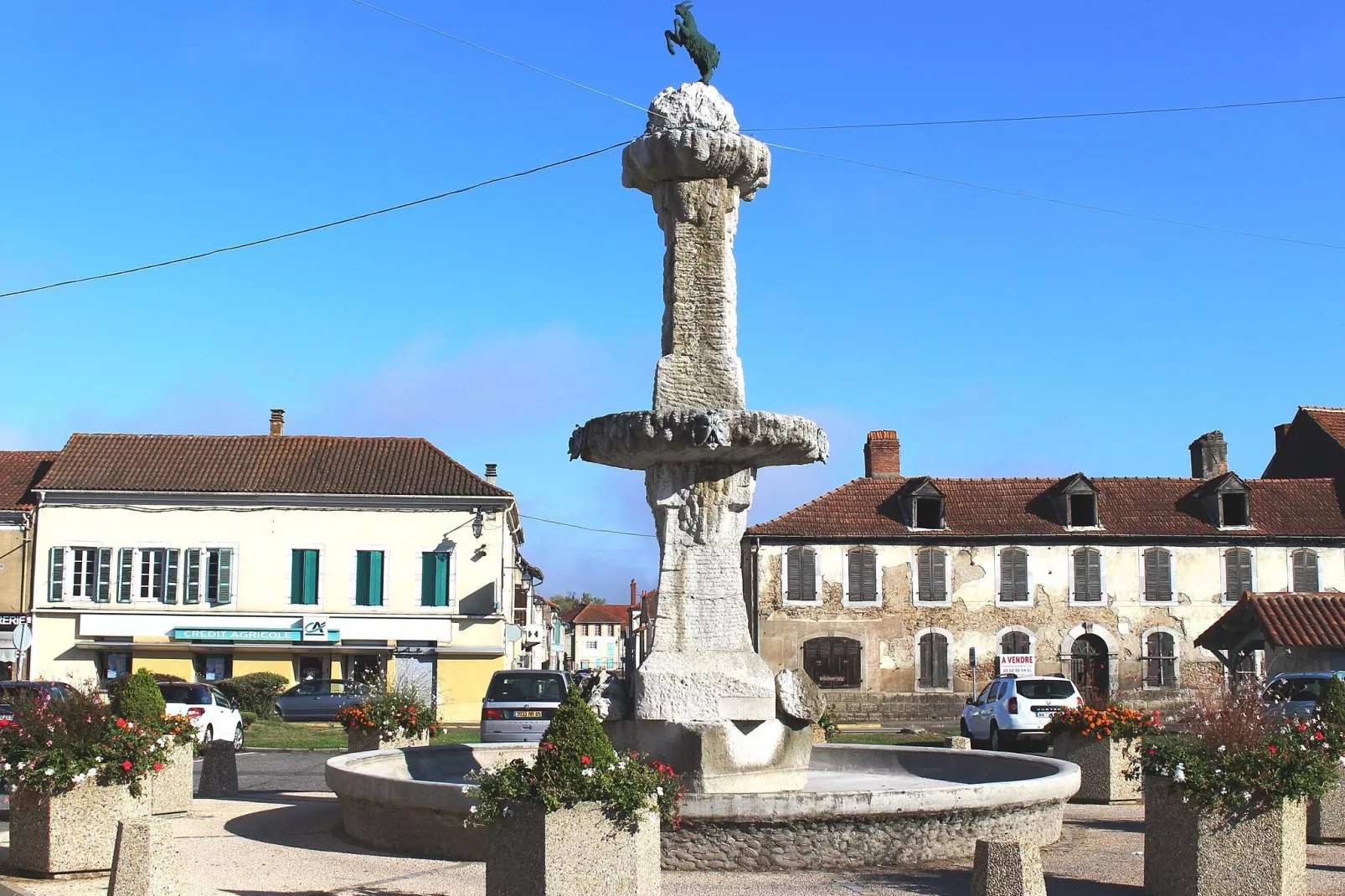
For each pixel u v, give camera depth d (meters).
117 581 43.47
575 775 7.86
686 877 9.77
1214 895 8.97
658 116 11.89
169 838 8.28
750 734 11.25
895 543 45.16
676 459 11.34
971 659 44.44
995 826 10.80
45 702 10.66
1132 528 45.47
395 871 9.99
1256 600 32.69
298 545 43.94
